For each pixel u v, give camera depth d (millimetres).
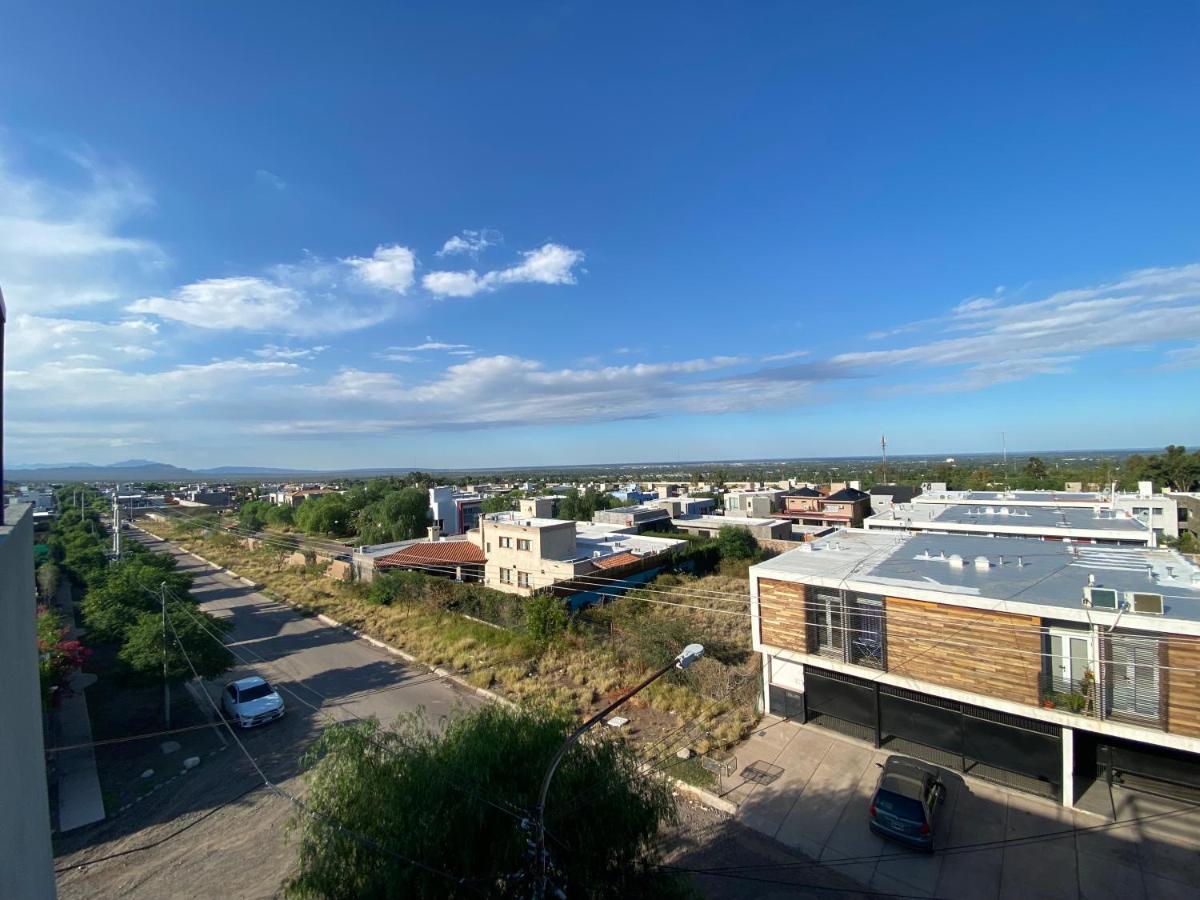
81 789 13945
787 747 15070
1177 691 11039
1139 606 11617
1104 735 12664
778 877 10680
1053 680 12656
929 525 27516
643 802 9141
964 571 15773
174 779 14422
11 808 4520
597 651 21719
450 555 34469
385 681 20469
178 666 17688
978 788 13016
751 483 108875
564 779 8672
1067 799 12203
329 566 38812
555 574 29250
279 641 25609
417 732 9883
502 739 9047
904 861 10992
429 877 7492
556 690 18750
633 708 17469
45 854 6793
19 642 5855
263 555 48719
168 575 27125
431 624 26234
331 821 8094
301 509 67250
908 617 14164
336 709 18281
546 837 7844
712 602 29172
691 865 11031
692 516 55469
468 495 63781
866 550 19219
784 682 16688
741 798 12977
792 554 18875
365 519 61656
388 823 7895
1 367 5656
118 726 17375
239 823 12664
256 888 10750
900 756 13047
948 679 13562
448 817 7828
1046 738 12641
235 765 15023
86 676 21406
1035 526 25359
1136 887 10070
